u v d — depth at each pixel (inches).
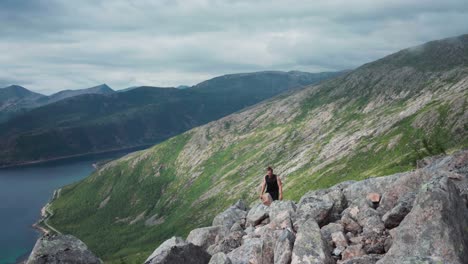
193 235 733.9
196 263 524.4
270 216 673.6
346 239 492.4
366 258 418.0
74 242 485.7
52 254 461.4
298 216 600.1
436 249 354.6
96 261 479.8
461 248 357.4
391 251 384.8
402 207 483.5
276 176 772.0
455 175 577.9
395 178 674.8
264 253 503.2
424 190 406.0
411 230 384.2
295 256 438.9
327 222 592.1
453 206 390.0
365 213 542.0
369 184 690.8
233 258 533.6
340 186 759.7
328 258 435.2
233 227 723.4
